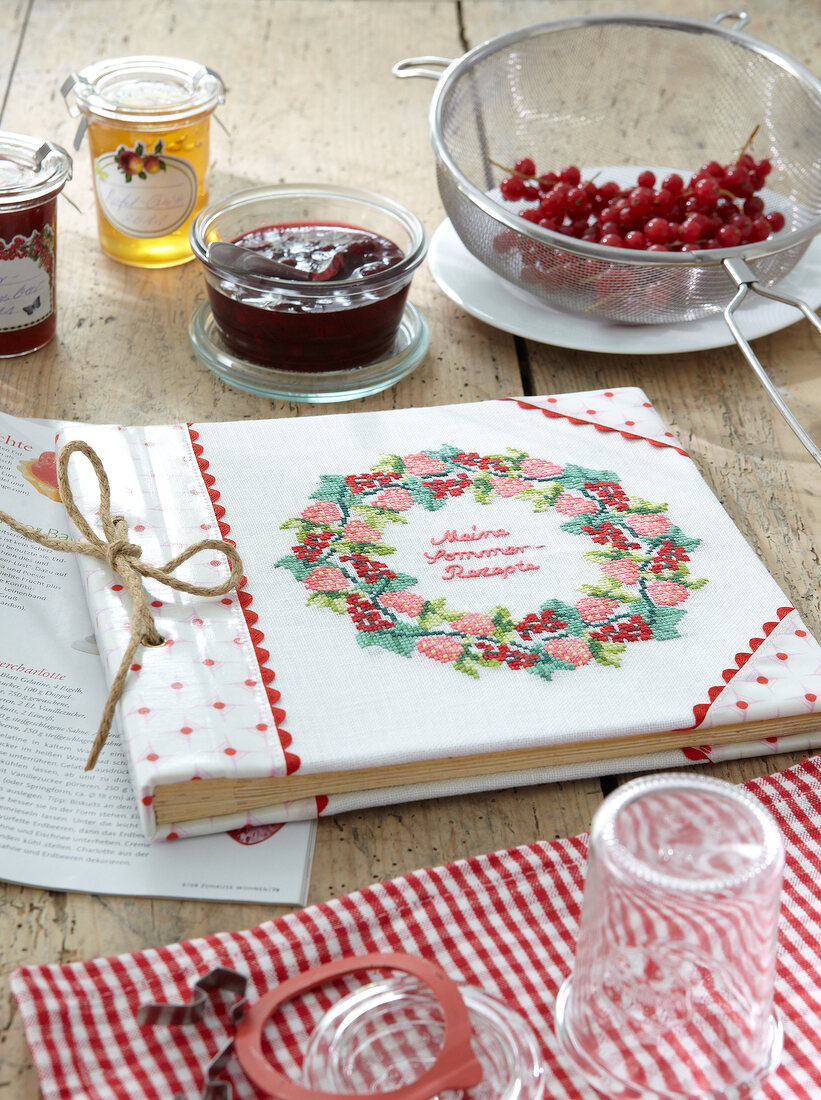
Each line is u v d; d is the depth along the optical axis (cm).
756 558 76
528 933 55
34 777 62
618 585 73
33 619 72
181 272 112
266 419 89
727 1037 48
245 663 65
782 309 104
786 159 123
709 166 106
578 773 64
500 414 89
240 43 151
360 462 82
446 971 54
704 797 47
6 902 57
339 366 96
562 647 68
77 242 115
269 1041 50
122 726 62
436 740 61
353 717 62
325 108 139
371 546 75
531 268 98
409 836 61
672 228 101
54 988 51
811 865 59
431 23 159
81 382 95
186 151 107
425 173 128
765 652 68
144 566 69
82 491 77
